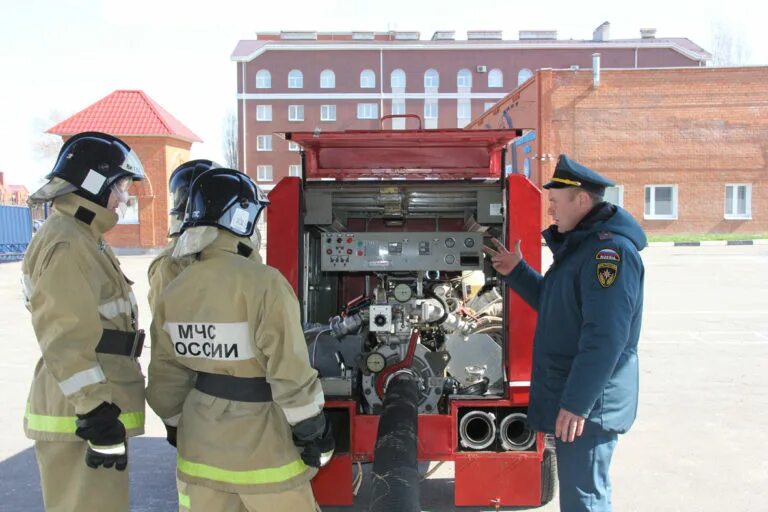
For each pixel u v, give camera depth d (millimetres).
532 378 3541
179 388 3176
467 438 4371
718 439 5852
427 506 4645
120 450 2945
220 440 2924
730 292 14578
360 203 5113
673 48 60656
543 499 4543
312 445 2990
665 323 11281
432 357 4535
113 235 29188
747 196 28094
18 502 4758
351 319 4730
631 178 27375
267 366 2887
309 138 4340
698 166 27562
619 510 4523
